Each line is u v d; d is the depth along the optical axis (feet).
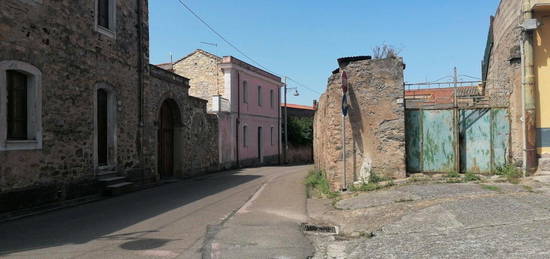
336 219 25.61
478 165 34.45
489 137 34.32
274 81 115.96
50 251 18.69
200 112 70.64
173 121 61.62
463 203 24.57
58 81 34.01
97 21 39.88
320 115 52.85
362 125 34.88
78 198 35.76
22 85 31.09
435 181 32.35
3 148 28.22
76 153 36.24
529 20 30.35
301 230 23.25
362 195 30.50
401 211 24.44
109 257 17.69
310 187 44.21
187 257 17.66
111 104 42.50
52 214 28.81
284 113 123.34
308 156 132.26
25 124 31.30
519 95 32.35
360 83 35.09
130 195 39.32
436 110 35.01
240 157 92.53
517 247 16.65
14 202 29.22
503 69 36.11
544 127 31.35
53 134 33.32
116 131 43.11
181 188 45.73
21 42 29.99
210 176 64.90
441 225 21.08
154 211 29.68
